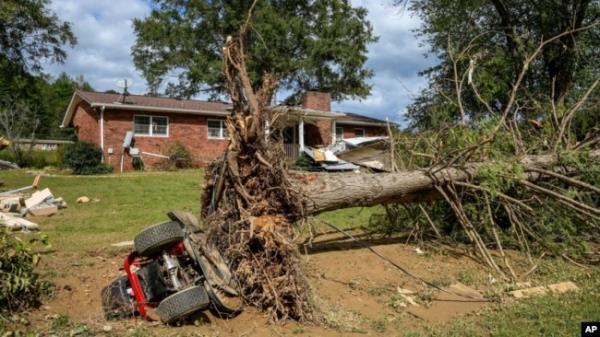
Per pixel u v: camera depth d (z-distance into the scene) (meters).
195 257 4.06
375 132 29.98
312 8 33.34
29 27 27.05
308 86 33.53
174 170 22.39
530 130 8.00
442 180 6.33
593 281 5.54
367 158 11.91
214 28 31.64
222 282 4.20
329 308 4.47
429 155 6.81
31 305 4.17
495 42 14.66
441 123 7.94
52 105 53.91
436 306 4.79
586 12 13.66
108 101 22.62
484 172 6.30
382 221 8.02
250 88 4.45
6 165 22.61
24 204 9.80
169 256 3.98
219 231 4.56
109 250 6.21
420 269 5.96
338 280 5.37
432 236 7.22
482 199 6.69
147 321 3.98
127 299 4.04
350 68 33.97
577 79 13.70
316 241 7.15
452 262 6.32
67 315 4.04
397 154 7.74
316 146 23.44
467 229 6.29
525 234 7.07
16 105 27.48
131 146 22.80
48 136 46.44
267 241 4.20
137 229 8.02
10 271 4.06
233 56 4.48
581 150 7.14
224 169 4.60
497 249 6.95
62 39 28.52
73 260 5.68
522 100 9.37
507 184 6.39
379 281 5.43
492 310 4.63
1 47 26.92
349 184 5.66
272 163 4.54
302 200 4.93
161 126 23.69
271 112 4.59
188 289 3.82
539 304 4.69
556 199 6.53
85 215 9.56
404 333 4.06
